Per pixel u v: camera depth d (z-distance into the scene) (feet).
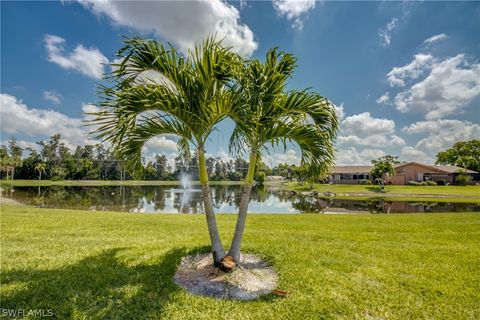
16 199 74.02
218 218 32.71
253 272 13.66
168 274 13.00
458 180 130.93
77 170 209.46
